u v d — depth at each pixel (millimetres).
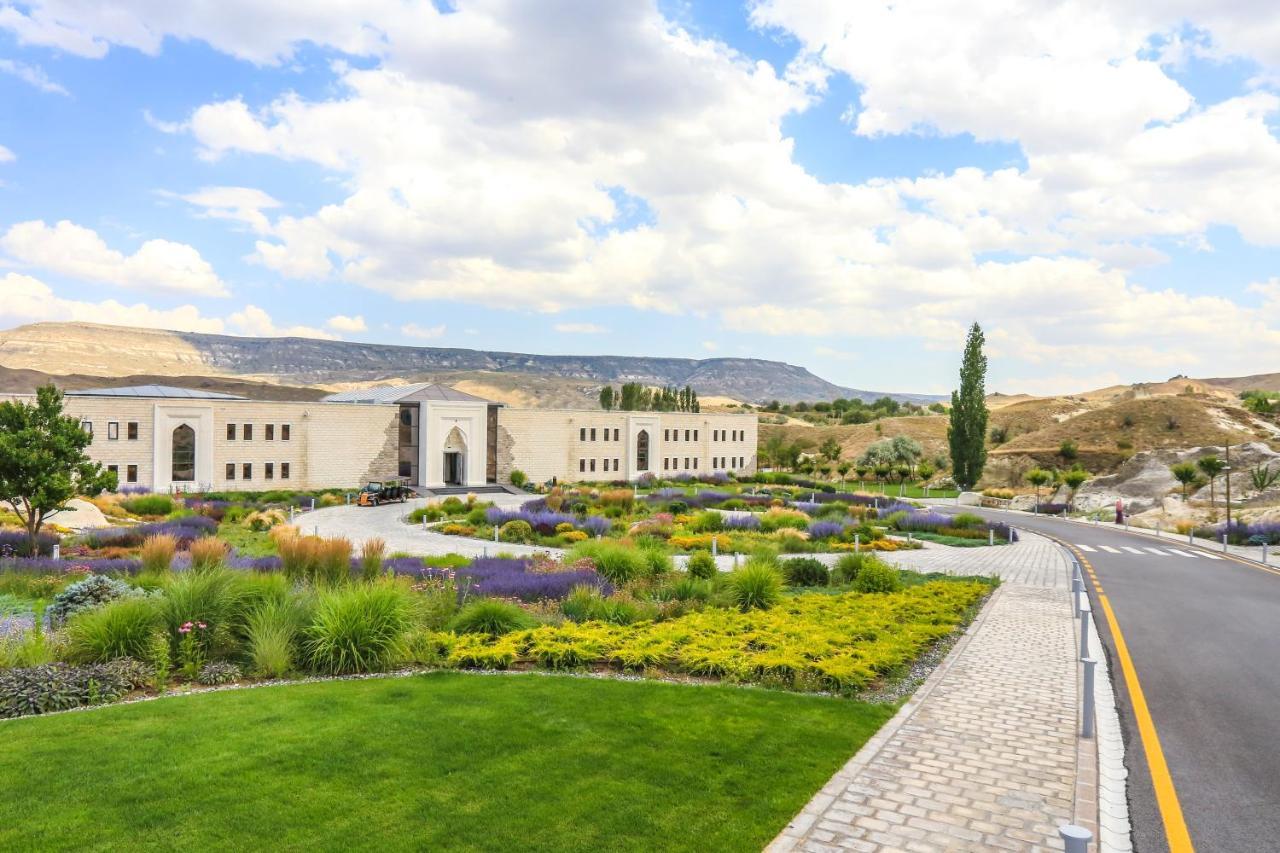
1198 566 27672
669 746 8102
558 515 37281
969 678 11445
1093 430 95312
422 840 5926
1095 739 8844
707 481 78688
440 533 36344
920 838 6293
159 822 6160
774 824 6395
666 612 15688
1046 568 25734
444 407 68250
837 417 178875
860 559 22250
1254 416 93812
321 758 7547
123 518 39281
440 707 9328
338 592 12898
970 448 76812
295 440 62062
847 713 9508
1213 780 7871
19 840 5824
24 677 9727
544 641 12328
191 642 11039
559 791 6883
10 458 23078
